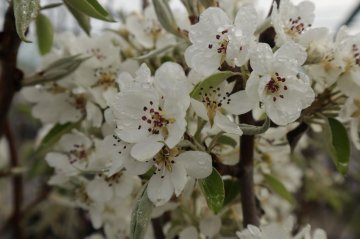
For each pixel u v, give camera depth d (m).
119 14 0.33
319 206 0.70
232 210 0.27
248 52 0.19
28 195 0.60
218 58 0.20
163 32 0.30
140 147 0.19
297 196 0.57
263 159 0.28
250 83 0.19
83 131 0.29
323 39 0.23
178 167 0.19
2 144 0.55
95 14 0.23
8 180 0.62
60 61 0.27
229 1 0.26
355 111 0.23
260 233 0.21
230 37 0.19
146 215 0.19
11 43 0.26
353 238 0.85
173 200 0.25
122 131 0.19
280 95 0.19
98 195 0.25
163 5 0.26
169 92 0.19
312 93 0.19
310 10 0.24
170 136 0.19
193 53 0.20
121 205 0.30
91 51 0.28
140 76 0.19
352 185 0.77
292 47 0.19
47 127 0.38
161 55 0.27
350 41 0.23
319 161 0.55
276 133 0.27
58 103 0.28
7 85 0.27
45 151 0.30
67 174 0.27
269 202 0.38
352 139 0.24
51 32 0.31
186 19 0.27
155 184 0.19
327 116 0.24
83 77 0.27
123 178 0.26
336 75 0.23
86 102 0.28
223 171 0.23
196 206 0.27
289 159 0.40
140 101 0.19
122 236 0.31
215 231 0.26
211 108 0.20
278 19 0.21
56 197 0.46
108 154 0.22
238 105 0.20
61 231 0.54
